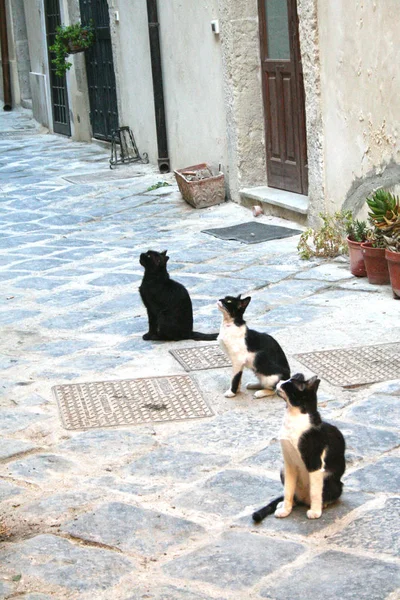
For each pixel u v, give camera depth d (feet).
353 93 33.19
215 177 44.60
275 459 18.57
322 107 35.70
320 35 35.04
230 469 18.25
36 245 40.11
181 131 51.75
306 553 14.92
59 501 17.29
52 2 75.46
